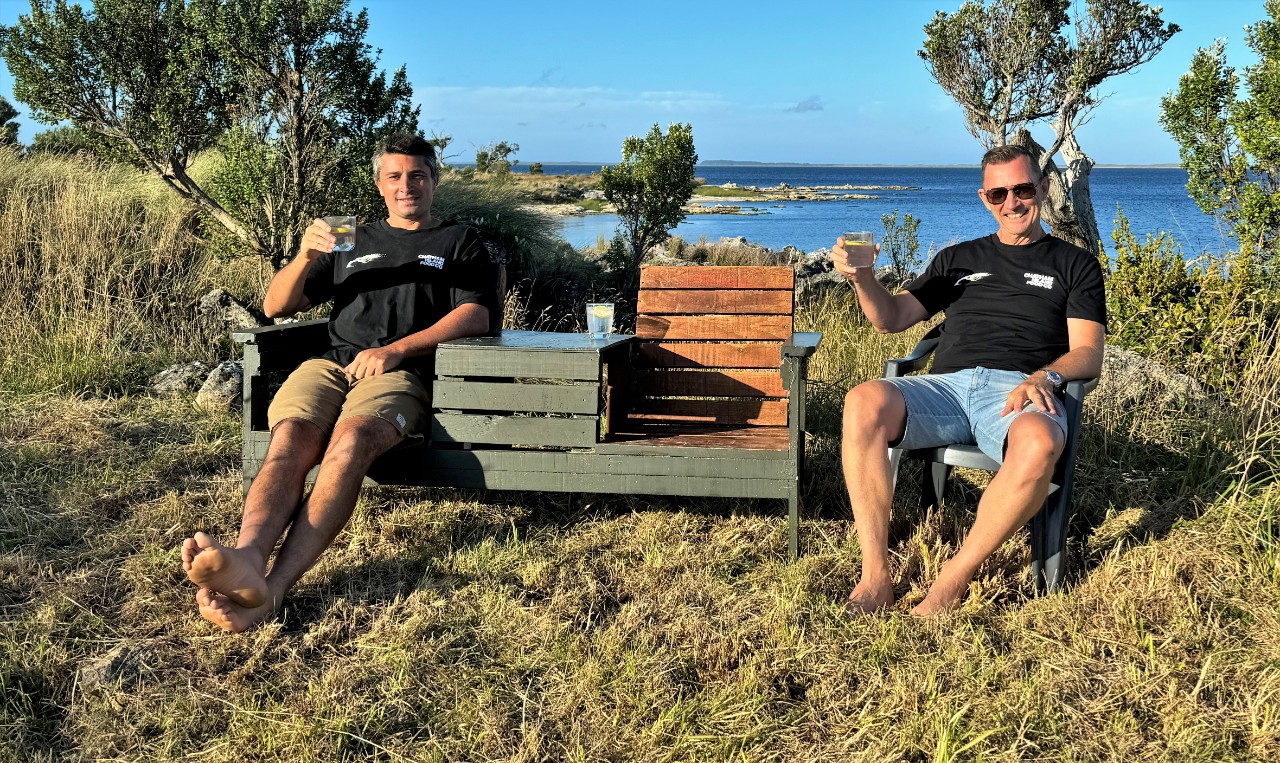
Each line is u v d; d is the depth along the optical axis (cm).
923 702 239
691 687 251
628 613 288
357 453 299
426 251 375
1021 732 223
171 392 522
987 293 341
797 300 823
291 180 670
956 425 315
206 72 674
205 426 469
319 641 273
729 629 279
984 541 285
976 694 240
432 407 344
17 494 373
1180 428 427
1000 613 288
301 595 298
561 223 977
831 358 591
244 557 256
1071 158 968
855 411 302
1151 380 473
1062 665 254
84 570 314
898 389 310
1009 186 335
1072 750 219
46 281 604
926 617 279
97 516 359
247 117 664
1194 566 301
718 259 1429
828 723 235
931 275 357
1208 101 727
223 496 380
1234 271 540
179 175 707
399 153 372
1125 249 593
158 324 618
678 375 408
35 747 225
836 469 413
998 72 941
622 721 236
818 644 266
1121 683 245
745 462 323
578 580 314
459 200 897
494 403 337
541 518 367
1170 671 247
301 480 302
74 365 527
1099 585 298
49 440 435
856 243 326
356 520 352
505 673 256
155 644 270
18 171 728
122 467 409
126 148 704
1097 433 427
